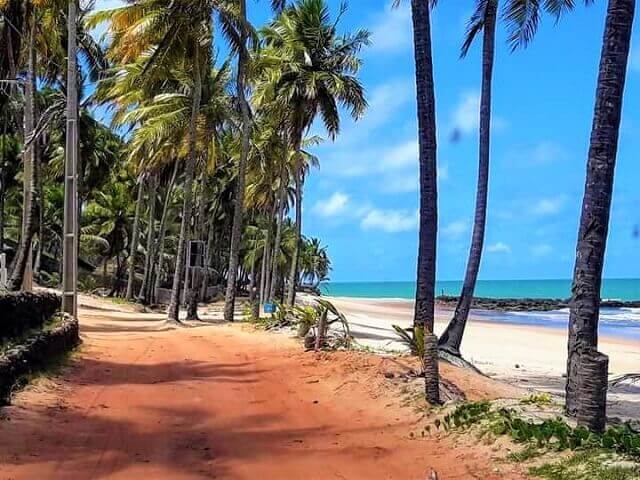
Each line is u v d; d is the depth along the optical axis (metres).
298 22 27.67
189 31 25.25
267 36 28.62
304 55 28.20
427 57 13.11
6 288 16.09
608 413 13.26
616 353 28.80
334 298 94.69
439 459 6.79
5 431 7.14
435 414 8.35
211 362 13.62
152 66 26.02
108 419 8.22
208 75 29.73
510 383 16.59
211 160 34.91
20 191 47.06
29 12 20.23
